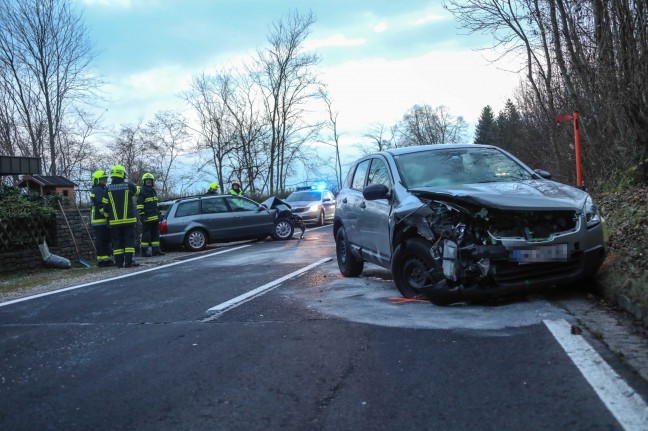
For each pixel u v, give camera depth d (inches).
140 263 483.2
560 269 202.5
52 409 136.6
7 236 460.1
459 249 200.4
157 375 157.8
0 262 449.1
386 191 248.5
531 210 197.6
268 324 210.2
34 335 213.6
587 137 475.8
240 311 237.1
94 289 330.3
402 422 119.5
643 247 246.2
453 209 204.7
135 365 168.1
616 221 325.7
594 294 213.9
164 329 211.5
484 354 158.2
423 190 226.7
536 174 251.6
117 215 456.4
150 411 132.4
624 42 396.2
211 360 168.9
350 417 123.5
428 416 121.6
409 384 140.4
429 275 215.9
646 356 146.5
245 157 1376.7
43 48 1028.5
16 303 295.0
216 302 261.0
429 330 186.1
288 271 361.4
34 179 661.9
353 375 149.3
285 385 144.9
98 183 474.9
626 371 138.0
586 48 444.5
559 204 201.5
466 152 269.6
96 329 218.4
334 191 1184.2
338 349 172.7
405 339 178.2
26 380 159.6
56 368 169.6
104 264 486.6
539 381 136.0
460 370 147.5
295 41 1379.2
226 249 584.1
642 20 383.2
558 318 187.3
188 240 603.2
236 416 127.1
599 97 441.4
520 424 114.9
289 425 121.1
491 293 200.7
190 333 203.0
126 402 138.8
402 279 232.8
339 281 306.7
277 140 1423.5
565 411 119.1
